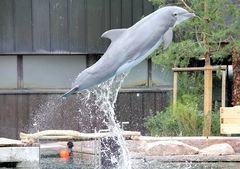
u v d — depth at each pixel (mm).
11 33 27391
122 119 27844
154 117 25406
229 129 22406
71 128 27594
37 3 27531
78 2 27672
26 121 27594
